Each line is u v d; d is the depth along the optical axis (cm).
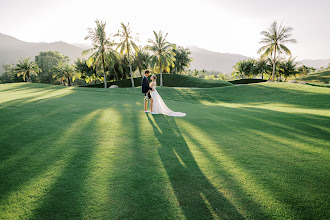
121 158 395
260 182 315
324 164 380
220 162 387
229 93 2408
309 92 2025
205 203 264
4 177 314
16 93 1625
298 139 535
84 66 5059
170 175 334
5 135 501
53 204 256
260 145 486
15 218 231
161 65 3928
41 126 588
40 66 7725
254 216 241
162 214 243
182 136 551
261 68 6069
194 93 2489
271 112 1022
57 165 358
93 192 282
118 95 1898
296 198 274
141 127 629
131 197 274
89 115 766
